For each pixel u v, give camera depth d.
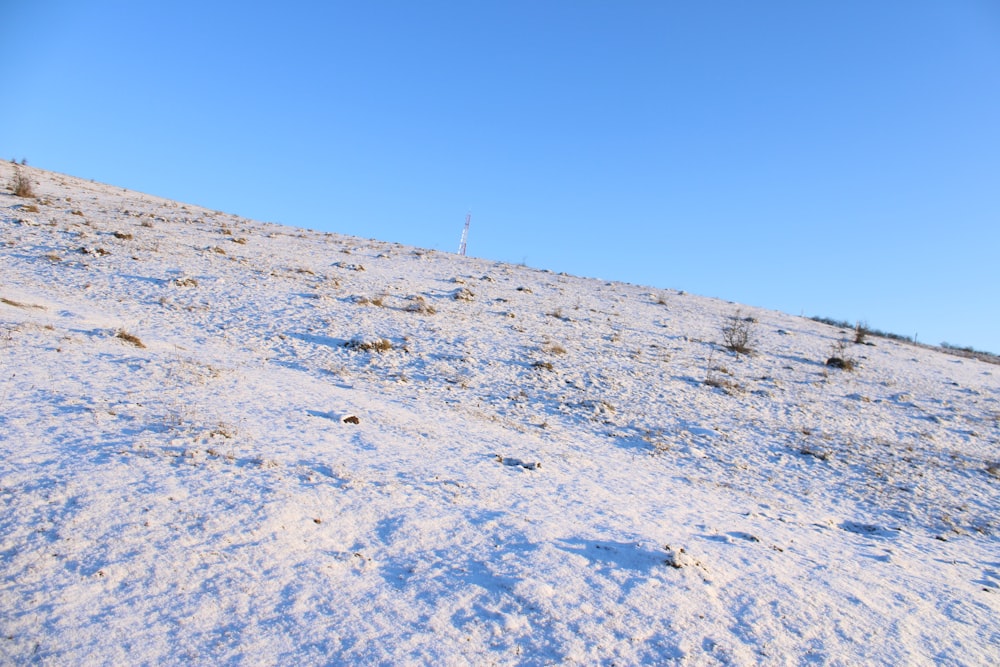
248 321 19.64
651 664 5.74
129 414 9.34
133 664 4.71
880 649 6.66
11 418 8.45
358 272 31.12
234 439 9.16
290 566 6.28
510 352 21.44
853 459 15.98
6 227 25.61
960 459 17.22
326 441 10.06
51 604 5.12
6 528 5.91
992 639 7.31
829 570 8.62
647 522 9.21
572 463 11.92
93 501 6.61
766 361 27.20
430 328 22.72
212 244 30.94
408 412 13.32
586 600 6.59
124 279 21.45
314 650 5.18
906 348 38.22
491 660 5.44
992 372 34.66
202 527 6.55
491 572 6.84
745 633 6.52
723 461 14.40
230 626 5.30
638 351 24.73
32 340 12.15
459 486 9.16
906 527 11.73
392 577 6.46
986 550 11.04
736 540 9.12
